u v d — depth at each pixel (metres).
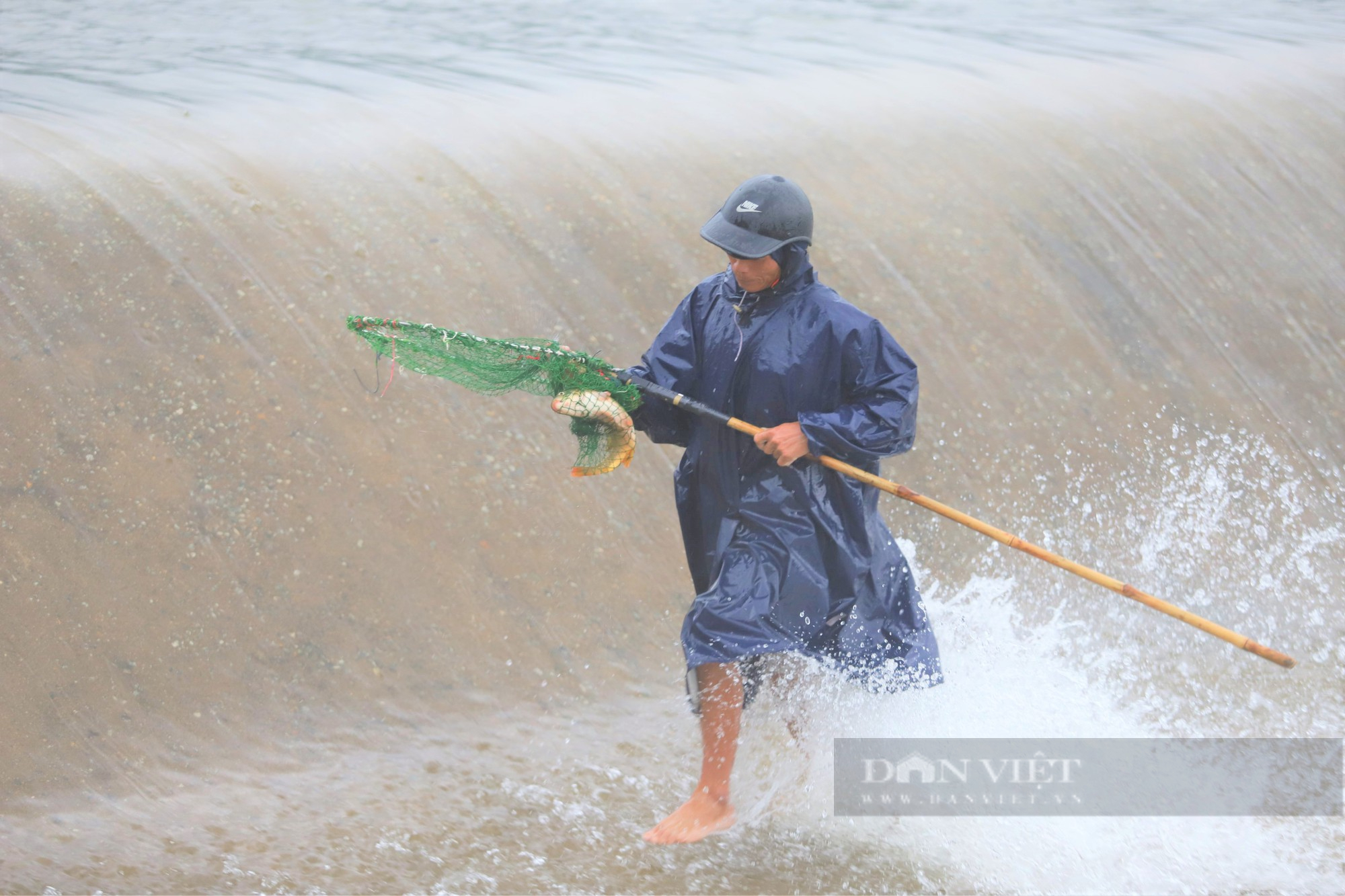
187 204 20.00
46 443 15.95
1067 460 20.47
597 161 23.86
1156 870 12.08
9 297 17.47
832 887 11.66
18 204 19.05
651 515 17.97
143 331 17.64
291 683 14.51
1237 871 12.10
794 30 35.16
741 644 11.87
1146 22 38.19
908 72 31.03
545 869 11.77
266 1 35.94
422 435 17.69
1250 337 24.02
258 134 23.00
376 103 25.53
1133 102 30.02
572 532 17.27
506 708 14.77
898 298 22.38
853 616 12.56
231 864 11.62
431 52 30.78
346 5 35.81
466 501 17.09
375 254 20.17
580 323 20.33
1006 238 24.34
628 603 16.66
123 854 11.70
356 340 18.59
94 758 13.13
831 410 12.28
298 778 13.27
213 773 13.23
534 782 13.39
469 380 13.12
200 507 15.90
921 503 12.20
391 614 15.55
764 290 12.27
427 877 11.58
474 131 24.23
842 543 12.40
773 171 24.75
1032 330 22.58
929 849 12.32
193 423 16.75
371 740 13.98
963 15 37.97
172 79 26.77
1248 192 27.58
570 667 15.55
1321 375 23.70
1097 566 18.70
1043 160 26.78
